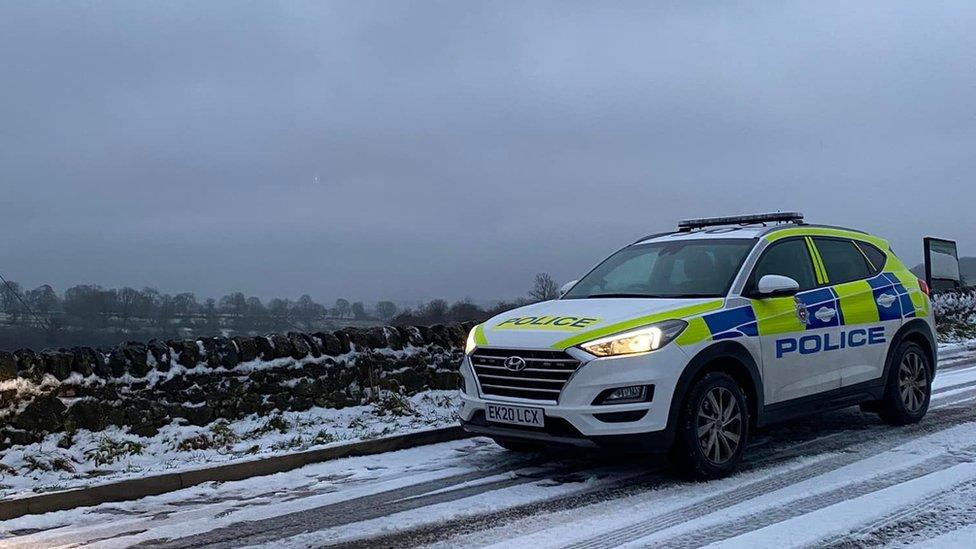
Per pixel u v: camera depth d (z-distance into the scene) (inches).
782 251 282.2
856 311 292.5
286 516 216.2
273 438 305.0
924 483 230.2
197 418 312.7
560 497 227.5
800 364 267.9
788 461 262.5
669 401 227.6
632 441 223.8
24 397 281.7
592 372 224.4
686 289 266.2
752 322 253.8
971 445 278.7
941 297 770.8
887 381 306.2
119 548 193.0
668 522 201.6
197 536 200.8
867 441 289.9
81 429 289.3
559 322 243.4
